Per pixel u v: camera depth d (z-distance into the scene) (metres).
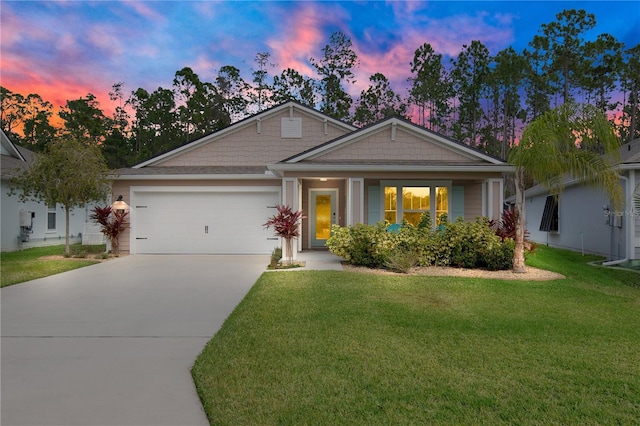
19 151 18.17
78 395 3.30
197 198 13.78
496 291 7.26
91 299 6.93
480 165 11.36
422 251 9.92
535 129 8.86
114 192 13.73
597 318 5.56
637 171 11.12
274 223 11.22
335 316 5.58
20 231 14.78
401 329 4.99
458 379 3.51
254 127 16.20
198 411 3.04
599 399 3.15
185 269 10.33
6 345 4.56
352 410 2.98
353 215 11.65
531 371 3.70
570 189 15.39
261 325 5.17
